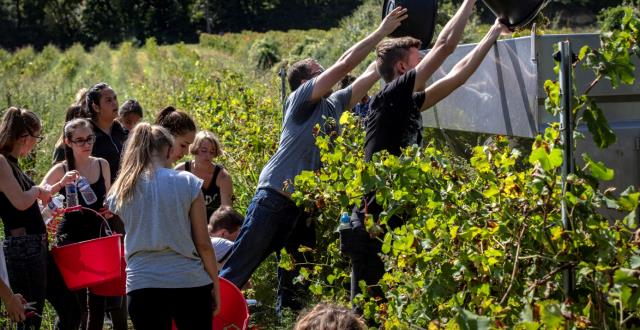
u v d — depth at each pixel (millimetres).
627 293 3760
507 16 6188
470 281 4500
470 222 4684
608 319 4059
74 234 7664
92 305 7582
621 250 3939
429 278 4770
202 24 151000
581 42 5910
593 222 4035
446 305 4730
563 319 3896
